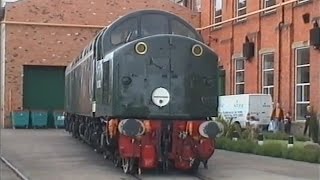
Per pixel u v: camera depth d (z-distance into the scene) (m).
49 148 25.52
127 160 16.70
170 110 16.44
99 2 43.78
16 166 18.98
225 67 40.22
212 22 42.50
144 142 16.19
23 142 28.98
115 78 16.44
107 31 18.23
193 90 16.66
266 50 35.47
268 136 29.62
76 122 29.75
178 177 16.12
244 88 38.16
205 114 16.70
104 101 17.59
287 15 33.56
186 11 44.53
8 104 42.72
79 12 43.50
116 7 43.97
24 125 42.22
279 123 32.62
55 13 43.25
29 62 42.91
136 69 16.42
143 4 44.31
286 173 17.11
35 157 21.80
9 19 42.53
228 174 16.75
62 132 37.88
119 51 16.48
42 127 42.72
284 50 33.78
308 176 16.45
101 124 20.00
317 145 23.00
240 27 38.59
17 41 42.75
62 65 43.38
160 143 16.27
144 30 18.30
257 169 18.06
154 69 16.48
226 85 39.97
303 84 32.41
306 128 29.47
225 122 27.69
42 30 43.06
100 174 16.83
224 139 25.91
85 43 43.66
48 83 44.34
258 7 36.28
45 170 17.89
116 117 16.66
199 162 17.33
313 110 28.30
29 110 43.06
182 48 16.69
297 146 22.67
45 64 43.12
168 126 16.38
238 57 38.69
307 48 32.06
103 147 19.44
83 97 23.12
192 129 16.25
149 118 16.33
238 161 20.55
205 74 16.80
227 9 40.06
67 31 43.44
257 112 33.47
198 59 16.77
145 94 16.38
